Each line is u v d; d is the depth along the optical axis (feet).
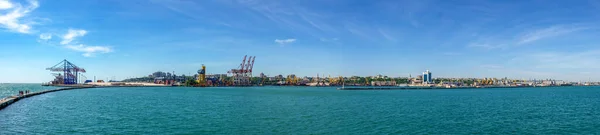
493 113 224.94
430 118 193.98
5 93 579.48
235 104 299.17
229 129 150.20
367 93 628.69
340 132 145.28
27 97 377.50
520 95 573.33
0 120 173.88
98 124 161.99
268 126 159.22
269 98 413.18
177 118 186.91
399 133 144.56
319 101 352.28
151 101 337.72
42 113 207.62
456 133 145.69
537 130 156.46
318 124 166.50
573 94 626.23
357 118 191.11
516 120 187.93
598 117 205.77
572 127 166.09
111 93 546.67
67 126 155.33
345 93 618.44
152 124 163.43
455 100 391.65
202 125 161.27
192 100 361.92
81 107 253.65
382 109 251.39
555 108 271.49
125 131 143.74
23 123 163.73
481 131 151.23
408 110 243.81
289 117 193.98
